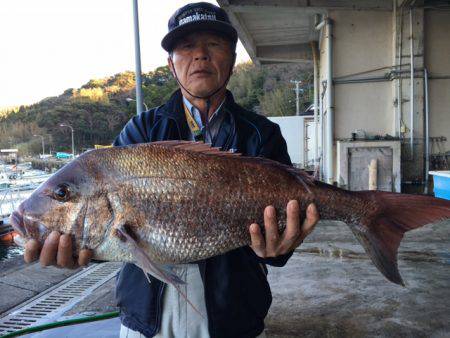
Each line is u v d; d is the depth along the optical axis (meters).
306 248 5.57
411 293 3.83
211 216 1.69
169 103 2.00
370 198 1.86
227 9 9.77
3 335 3.12
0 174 23.11
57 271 5.03
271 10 9.70
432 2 8.86
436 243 5.70
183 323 1.77
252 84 61.84
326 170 10.61
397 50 8.98
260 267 1.92
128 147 1.72
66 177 1.67
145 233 1.66
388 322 3.25
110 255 1.65
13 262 5.47
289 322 3.31
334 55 9.38
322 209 1.81
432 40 9.01
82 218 1.64
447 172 7.12
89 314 3.55
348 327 3.20
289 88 53.59
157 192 1.67
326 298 3.78
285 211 1.74
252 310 1.85
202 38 1.89
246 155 1.92
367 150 8.48
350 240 5.96
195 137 1.94
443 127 9.02
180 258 1.69
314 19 12.16
